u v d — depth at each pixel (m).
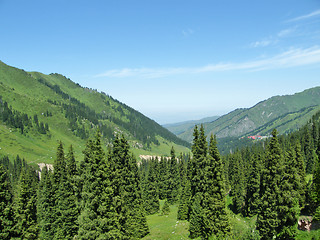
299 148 49.59
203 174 37.81
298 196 35.44
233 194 73.06
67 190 36.28
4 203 28.28
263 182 37.03
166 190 89.50
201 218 35.59
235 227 32.38
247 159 116.81
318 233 33.75
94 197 24.44
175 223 53.59
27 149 193.38
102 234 23.94
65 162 38.91
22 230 31.31
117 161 41.62
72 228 35.19
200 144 42.47
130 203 42.41
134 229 41.78
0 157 162.12
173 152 91.75
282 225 34.78
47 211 36.09
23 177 33.91
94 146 26.05
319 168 41.56
